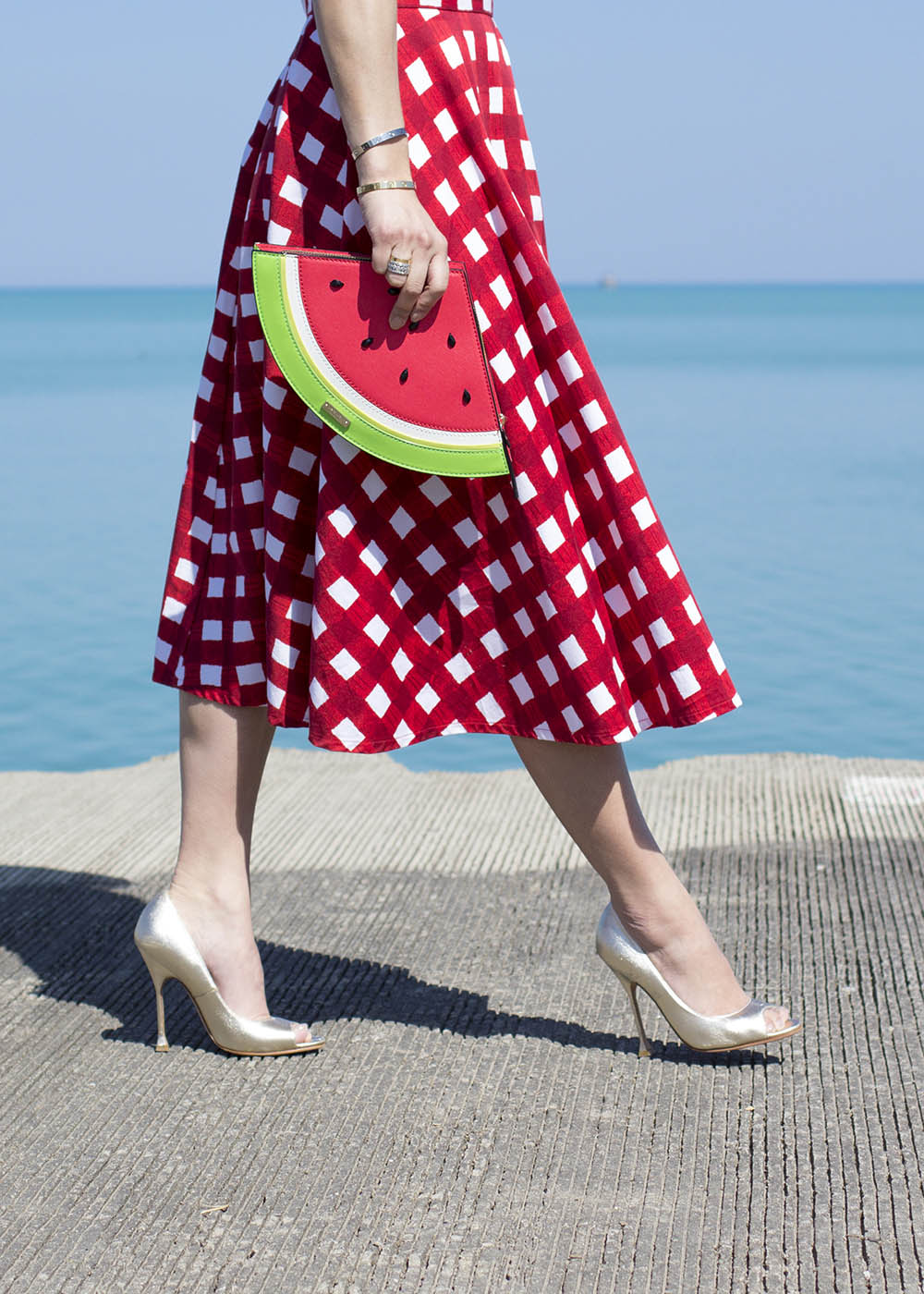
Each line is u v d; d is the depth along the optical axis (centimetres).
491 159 157
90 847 264
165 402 2416
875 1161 145
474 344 151
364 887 237
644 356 4281
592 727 156
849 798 285
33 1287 125
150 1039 178
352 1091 162
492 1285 124
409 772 317
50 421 2014
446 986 194
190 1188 141
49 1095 162
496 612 159
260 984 173
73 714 576
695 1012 167
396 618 159
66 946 212
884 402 2295
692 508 1102
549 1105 158
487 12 163
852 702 570
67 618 750
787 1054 171
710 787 297
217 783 169
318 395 150
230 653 165
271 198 157
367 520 156
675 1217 135
